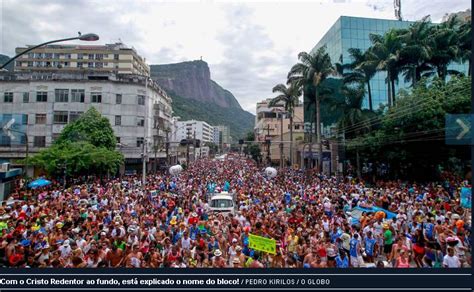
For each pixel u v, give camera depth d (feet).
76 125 111.45
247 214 45.80
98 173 100.89
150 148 144.77
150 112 147.23
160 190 76.33
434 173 82.58
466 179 74.08
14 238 29.01
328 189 69.05
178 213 46.16
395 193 60.08
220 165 198.90
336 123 133.39
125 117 135.74
